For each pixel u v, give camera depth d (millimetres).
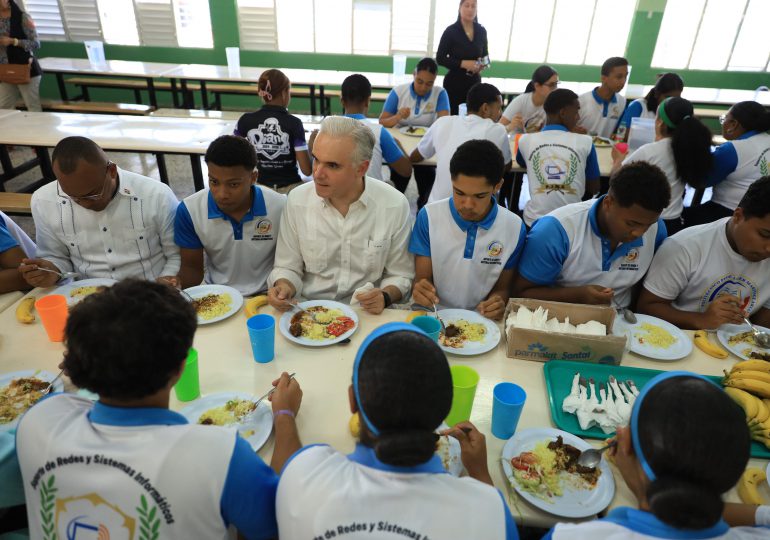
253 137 3066
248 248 1930
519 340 1354
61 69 5289
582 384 1259
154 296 757
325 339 1414
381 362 682
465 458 971
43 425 764
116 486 702
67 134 3312
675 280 1681
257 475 800
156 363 727
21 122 3570
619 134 4023
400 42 6730
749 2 6332
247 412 1122
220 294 1629
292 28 6688
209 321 1476
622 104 4188
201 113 4289
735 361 1417
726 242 1608
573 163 2850
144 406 775
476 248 1727
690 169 2637
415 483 682
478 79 4930
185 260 1934
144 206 1890
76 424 760
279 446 1003
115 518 705
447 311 1584
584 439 1126
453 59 4777
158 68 5566
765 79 6754
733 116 2744
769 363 1251
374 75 5766
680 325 1636
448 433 971
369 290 1603
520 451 1062
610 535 673
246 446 812
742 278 1623
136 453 712
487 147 1520
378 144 2949
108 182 1723
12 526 1125
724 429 624
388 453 656
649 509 674
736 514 896
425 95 4195
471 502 683
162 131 3520
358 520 655
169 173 4957
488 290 1841
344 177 1600
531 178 2955
